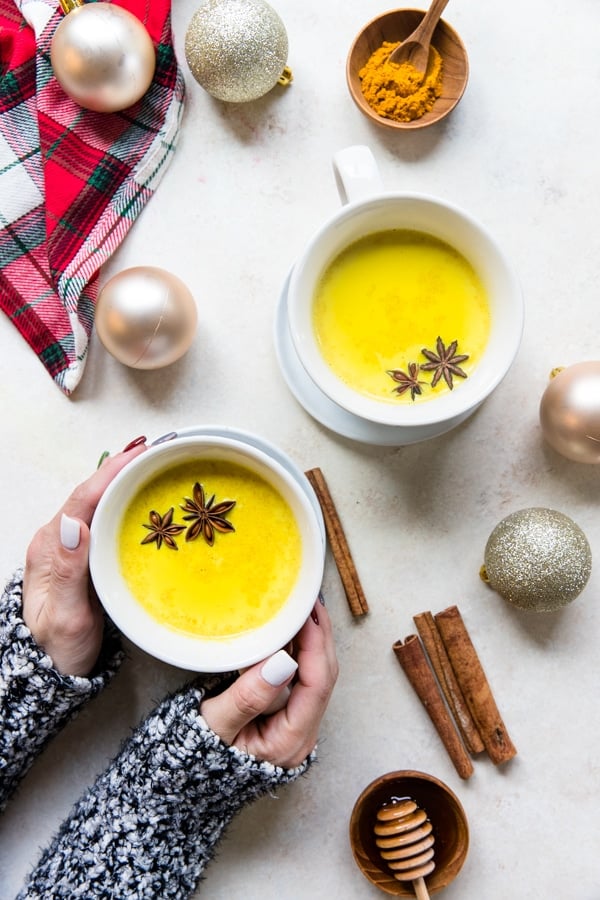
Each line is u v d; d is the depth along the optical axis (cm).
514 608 74
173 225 74
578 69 74
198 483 67
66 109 72
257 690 65
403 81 71
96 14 67
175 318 69
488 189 74
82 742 75
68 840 69
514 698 74
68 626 67
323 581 74
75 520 65
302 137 74
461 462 74
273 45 69
